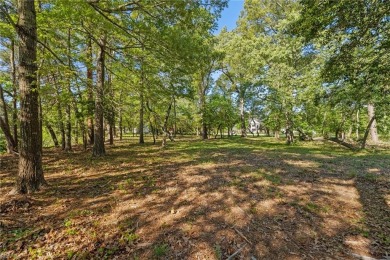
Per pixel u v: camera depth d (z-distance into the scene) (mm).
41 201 4801
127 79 8859
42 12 6105
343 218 4066
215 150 13930
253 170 7566
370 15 4477
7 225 3768
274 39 18641
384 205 4598
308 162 9227
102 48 8641
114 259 3002
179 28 5680
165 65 7180
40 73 5184
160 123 15719
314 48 14172
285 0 20062
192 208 4477
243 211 4312
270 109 22094
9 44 11023
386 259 2932
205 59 7105
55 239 3436
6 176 6848
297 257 3021
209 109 25969
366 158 10391
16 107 11523
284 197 5004
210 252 3125
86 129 14078
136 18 6031
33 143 5273
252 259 2990
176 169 7926
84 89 8453
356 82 6164
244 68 22875
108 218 4090
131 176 6949
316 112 18766
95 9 5359
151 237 3496
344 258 2980
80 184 6066
